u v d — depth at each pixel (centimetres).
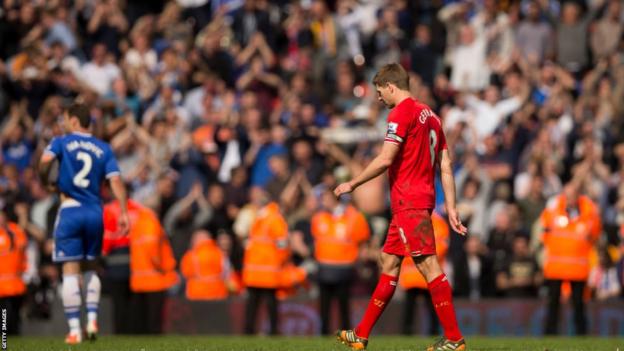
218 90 7169
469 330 5303
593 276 5597
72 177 3325
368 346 3086
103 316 5244
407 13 7994
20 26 7531
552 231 4944
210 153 6588
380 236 5609
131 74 7300
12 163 6506
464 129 6619
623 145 6353
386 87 2673
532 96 7100
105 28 7825
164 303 4919
